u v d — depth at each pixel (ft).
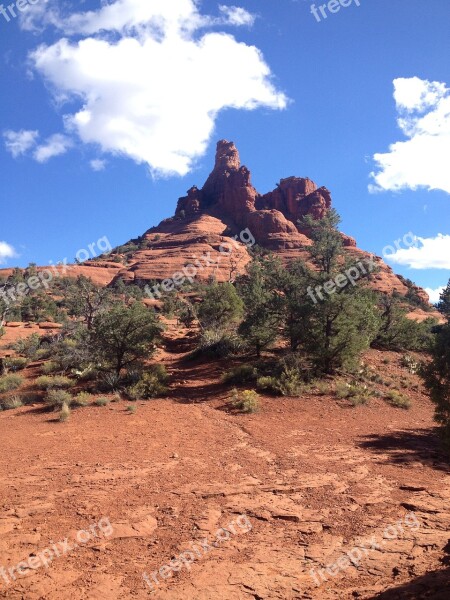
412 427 45.32
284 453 34.78
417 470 30.68
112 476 29.01
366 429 43.70
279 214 379.14
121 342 69.26
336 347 65.98
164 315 162.91
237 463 32.01
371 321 78.84
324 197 419.74
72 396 60.44
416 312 202.28
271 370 65.98
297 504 24.26
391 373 73.97
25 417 51.01
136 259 348.79
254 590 15.90
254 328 75.41
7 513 23.00
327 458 33.45
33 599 15.56
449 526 21.13
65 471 30.19
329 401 54.95
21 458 33.86
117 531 20.86
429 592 13.85
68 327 109.29
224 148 505.66
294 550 19.06
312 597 15.33
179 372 76.59
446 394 30.58
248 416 48.26
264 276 102.06
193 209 460.14
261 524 21.74
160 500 24.75
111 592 15.90
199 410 51.47
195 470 30.30
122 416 48.88
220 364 78.18
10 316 180.75
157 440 38.96
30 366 86.17
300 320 69.77
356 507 23.82
